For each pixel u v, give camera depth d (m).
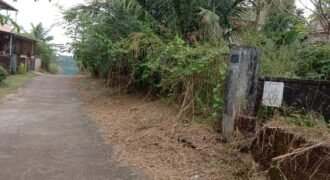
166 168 4.32
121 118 6.99
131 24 8.87
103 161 4.56
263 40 6.87
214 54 6.01
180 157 4.62
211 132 5.35
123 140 5.50
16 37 21.75
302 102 4.90
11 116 7.16
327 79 5.37
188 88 6.29
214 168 4.25
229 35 8.63
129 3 8.59
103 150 5.02
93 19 9.15
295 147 3.57
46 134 5.80
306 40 6.64
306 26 6.65
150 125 6.12
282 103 4.88
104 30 9.01
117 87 10.66
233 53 5.09
